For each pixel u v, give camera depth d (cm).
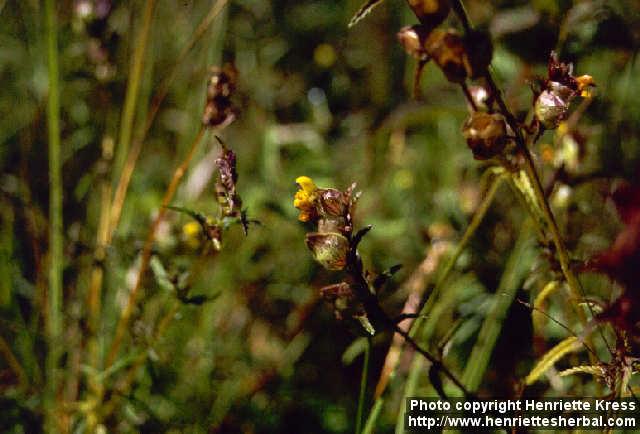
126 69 72
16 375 62
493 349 59
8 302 63
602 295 58
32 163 75
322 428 64
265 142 77
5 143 75
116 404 59
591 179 57
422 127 84
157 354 58
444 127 78
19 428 59
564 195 57
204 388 64
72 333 62
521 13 66
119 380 61
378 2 43
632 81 66
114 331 63
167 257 58
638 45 63
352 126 91
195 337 66
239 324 72
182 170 57
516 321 58
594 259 47
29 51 76
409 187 79
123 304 63
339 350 69
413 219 71
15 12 80
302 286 73
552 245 50
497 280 63
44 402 59
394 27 94
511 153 48
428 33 43
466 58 43
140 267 57
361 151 85
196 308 67
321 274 74
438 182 79
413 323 57
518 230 65
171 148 86
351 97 96
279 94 97
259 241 74
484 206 56
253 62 92
